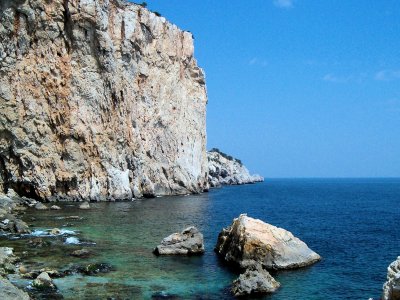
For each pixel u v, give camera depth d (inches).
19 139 2390.5
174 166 3602.4
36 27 2532.0
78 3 2657.5
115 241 1369.3
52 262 1047.6
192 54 4065.0
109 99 2810.0
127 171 2920.8
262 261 1095.0
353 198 4618.6
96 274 972.6
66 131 2591.0
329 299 895.7
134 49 3164.4
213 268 1080.8
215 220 2080.5
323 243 1560.0
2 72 2402.8
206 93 4269.2
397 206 3499.0
